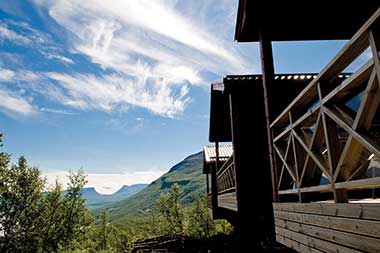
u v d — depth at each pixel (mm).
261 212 8859
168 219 41156
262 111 9484
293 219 4320
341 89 2664
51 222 25906
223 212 16281
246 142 9312
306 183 3924
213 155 18453
